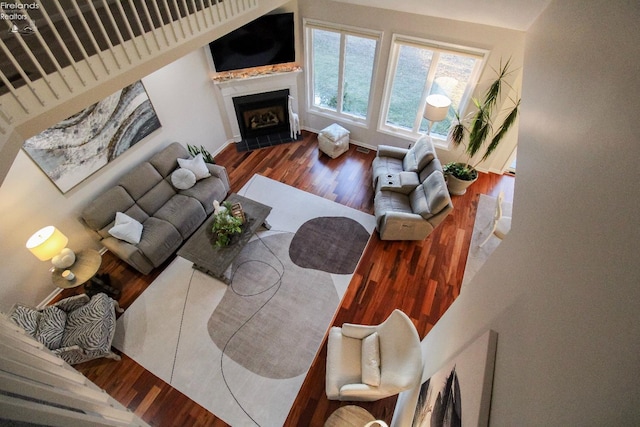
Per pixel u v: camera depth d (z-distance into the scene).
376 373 2.66
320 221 4.81
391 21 4.43
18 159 3.24
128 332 3.60
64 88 2.07
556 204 1.17
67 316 3.32
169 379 3.27
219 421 3.01
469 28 4.05
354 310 3.80
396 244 4.49
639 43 0.83
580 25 1.43
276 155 5.97
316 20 4.95
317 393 3.18
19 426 0.80
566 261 0.96
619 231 0.73
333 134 5.62
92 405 1.25
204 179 4.85
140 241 3.96
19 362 1.02
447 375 1.82
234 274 4.15
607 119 0.92
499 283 1.54
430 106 4.62
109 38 2.30
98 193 4.15
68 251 3.59
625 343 0.63
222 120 5.86
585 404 0.70
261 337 3.57
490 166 5.42
